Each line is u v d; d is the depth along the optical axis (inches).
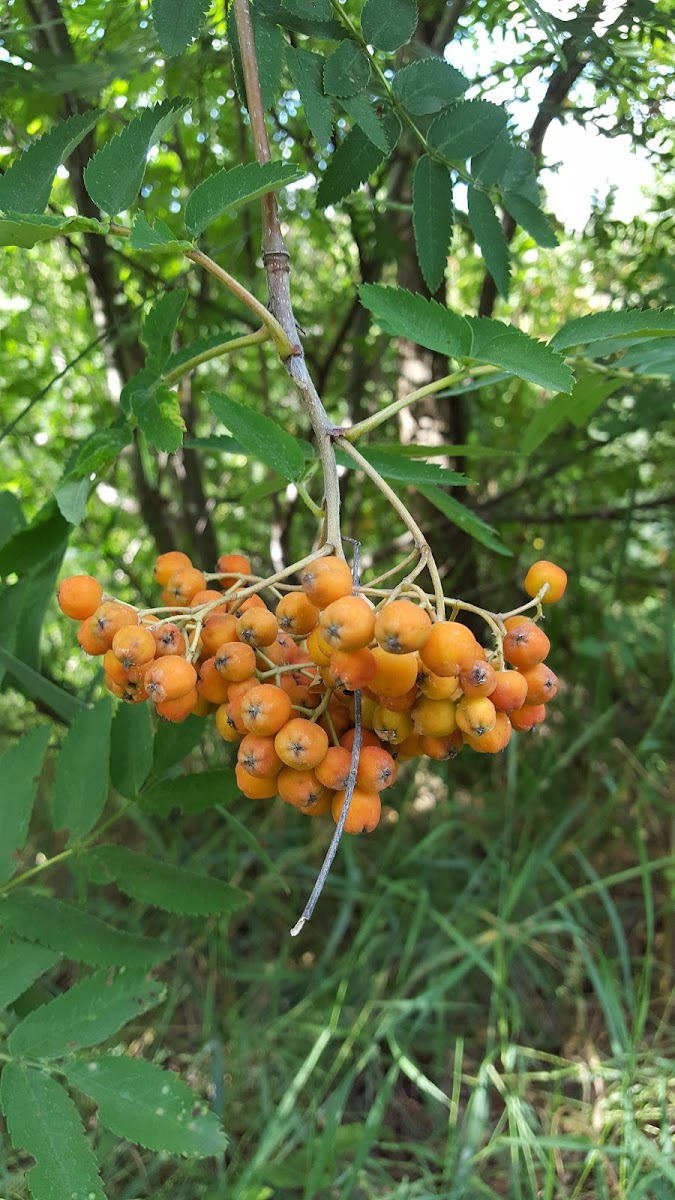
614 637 22.1
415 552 7.3
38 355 23.8
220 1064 15.0
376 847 20.4
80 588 7.7
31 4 12.3
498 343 8.1
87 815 10.9
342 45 9.6
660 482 25.3
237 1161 14.0
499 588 24.1
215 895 10.9
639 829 17.5
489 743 7.4
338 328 23.0
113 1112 8.8
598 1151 13.0
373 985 17.2
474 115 10.3
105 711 11.2
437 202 10.6
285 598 7.6
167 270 18.8
